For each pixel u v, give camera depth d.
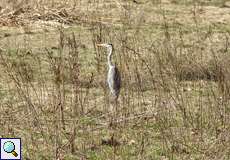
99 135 24.59
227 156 23.06
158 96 28.45
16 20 44.25
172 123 25.77
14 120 25.39
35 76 32.59
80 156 22.81
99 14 47.47
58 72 27.19
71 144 23.20
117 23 45.62
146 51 37.47
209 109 27.03
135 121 25.92
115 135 24.61
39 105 26.31
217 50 39.12
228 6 54.94
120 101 28.16
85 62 35.31
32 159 22.73
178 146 23.67
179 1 55.28
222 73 29.31
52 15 45.34
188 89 30.73
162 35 42.94
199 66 33.44
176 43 40.22
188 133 24.86
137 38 41.19
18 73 31.72
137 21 46.25
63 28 43.31
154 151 23.55
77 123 24.97
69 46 33.94
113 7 49.94
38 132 24.56
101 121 25.84
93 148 23.56
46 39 40.56
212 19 49.47
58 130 24.22
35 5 45.75
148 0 54.25
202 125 25.52
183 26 46.19
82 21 45.25
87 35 41.72
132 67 33.00
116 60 33.59
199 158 23.02
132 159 22.89
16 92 29.31
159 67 31.84
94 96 29.00
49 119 25.41
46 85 30.41
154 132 25.14
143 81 30.62
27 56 36.47
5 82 30.97
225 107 25.69
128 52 36.56
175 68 32.03
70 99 27.75
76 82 27.50
